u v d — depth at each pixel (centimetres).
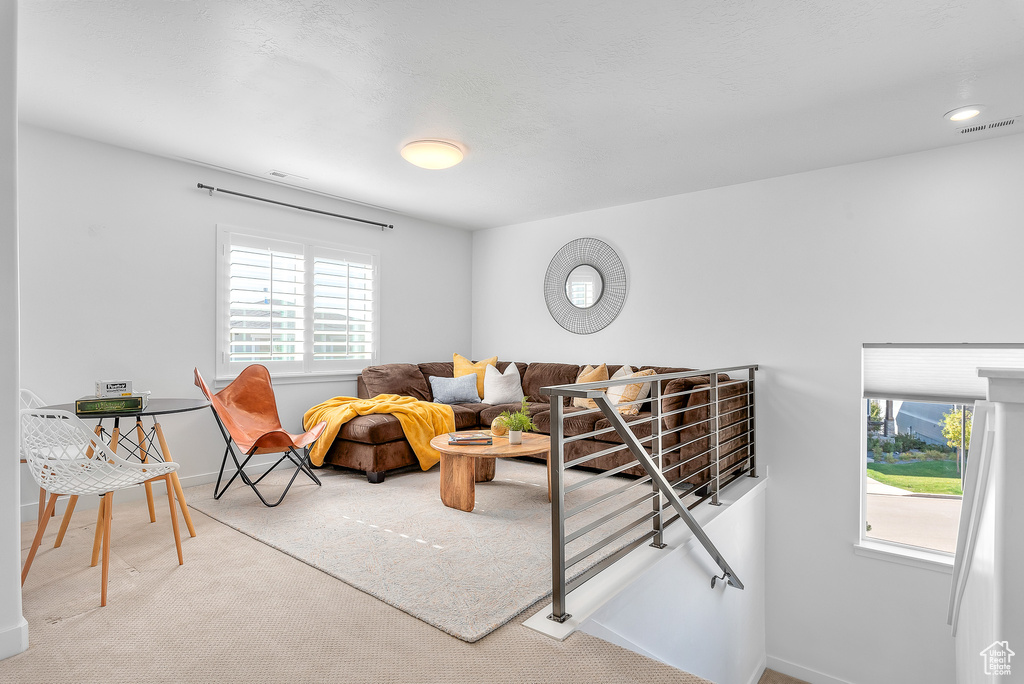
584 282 543
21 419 219
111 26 229
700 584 305
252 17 222
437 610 215
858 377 392
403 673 177
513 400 532
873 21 223
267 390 406
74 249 350
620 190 468
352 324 516
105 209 364
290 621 209
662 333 490
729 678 348
